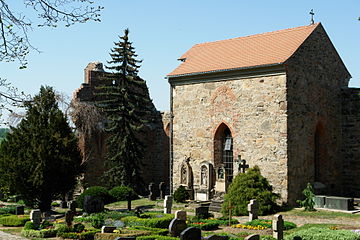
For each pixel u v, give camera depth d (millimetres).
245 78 28469
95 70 41156
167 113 42781
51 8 9750
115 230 18906
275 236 17297
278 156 26641
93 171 38812
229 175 29688
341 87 32500
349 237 14578
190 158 31359
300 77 27750
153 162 43688
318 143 30125
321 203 25609
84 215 24859
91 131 38812
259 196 24188
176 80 32344
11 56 9844
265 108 27391
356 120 31328
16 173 26906
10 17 9484
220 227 20906
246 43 31766
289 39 29359
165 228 21406
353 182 31219
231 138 29672
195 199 30703
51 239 18781
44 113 29000
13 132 28125
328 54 31094
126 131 36875
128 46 38062
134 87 42531
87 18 10109
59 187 28234
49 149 27344
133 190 34562
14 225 22750
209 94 30484
